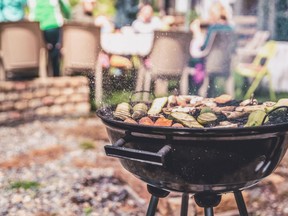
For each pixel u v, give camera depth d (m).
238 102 2.03
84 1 5.91
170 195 2.64
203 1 7.58
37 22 5.18
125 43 5.42
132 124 1.40
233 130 1.30
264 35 6.46
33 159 3.94
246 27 6.71
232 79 5.93
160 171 1.42
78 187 3.29
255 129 1.32
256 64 6.04
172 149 1.36
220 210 2.61
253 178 1.46
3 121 5.22
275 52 5.93
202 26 6.50
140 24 5.79
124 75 1.93
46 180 3.44
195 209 2.48
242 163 1.38
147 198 2.95
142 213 2.87
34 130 4.93
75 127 5.03
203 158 1.36
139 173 1.50
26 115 5.38
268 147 1.41
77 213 2.88
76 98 5.71
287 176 3.25
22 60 5.14
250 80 6.33
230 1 6.84
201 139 1.32
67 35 5.21
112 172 3.60
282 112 1.70
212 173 1.38
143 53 5.43
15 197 3.11
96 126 5.06
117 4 8.23
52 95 5.55
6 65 5.16
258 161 1.41
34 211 2.91
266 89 6.26
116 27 5.89
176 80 3.12
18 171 3.64
